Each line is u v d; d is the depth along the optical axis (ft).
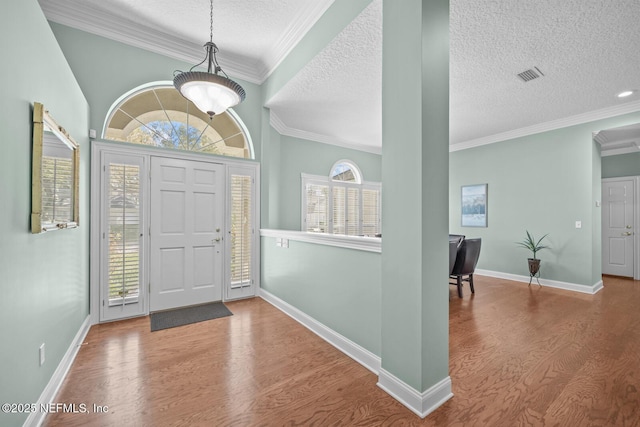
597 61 9.31
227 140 12.67
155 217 10.49
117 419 5.03
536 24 7.62
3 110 3.85
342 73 9.95
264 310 10.89
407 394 5.41
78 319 7.79
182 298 11.05
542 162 15.29
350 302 7.48
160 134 11.10
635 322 9.67
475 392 5.83
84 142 8.48
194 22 9.64
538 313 10.57
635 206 17.19
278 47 10.83
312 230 17.98
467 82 10.72
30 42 4.69
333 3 8.09
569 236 14.35
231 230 12.21
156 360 7.08
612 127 13.02
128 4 8.84
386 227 5.99
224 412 5.23
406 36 5.49
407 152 5.49
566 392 5.82
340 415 5.17
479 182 17.90
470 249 12.65
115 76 9.75
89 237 9.17
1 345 3.79
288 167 17.01
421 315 5.22
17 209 4.25
